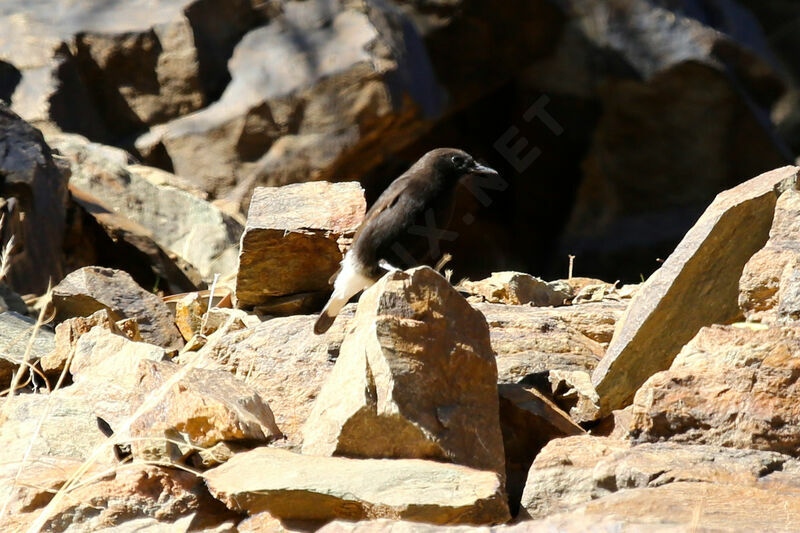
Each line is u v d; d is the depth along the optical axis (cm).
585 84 3191
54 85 2491
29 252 1675
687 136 3206
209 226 1980
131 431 707
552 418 765
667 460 648
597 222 3300
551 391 826
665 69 3125
